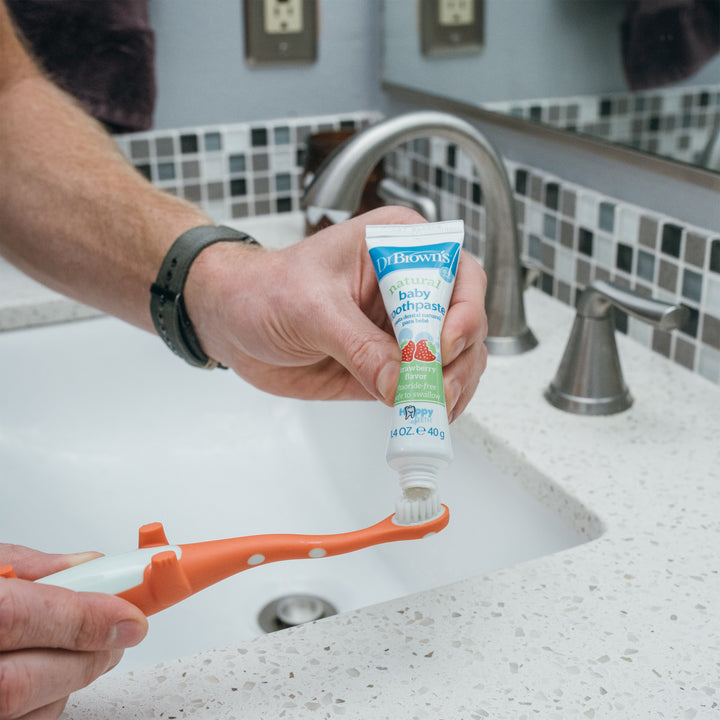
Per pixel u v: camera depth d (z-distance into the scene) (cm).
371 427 84
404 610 50
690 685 44
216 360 64
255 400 96
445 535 77
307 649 47
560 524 63
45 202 67
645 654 46
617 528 57
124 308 66
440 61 106
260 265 55
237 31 111
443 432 42
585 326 72
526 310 94
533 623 49
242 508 85
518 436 69
